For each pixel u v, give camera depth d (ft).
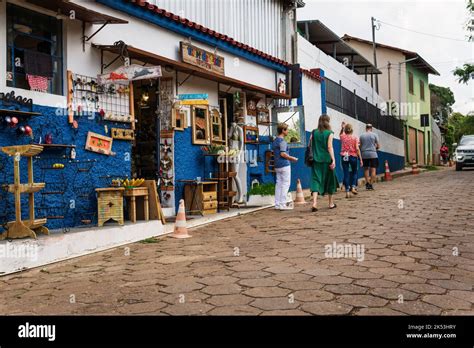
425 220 24.30
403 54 99.55
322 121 30.40
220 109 34.63
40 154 19.74
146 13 25.70
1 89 18.21
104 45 23.04
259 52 37.88
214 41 32.17
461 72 70.44
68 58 21.13
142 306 12.29
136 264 17.43
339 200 36.52
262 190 34.47
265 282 13.84
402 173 77.15
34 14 19.97
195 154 30.40
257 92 37.81
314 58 50.39
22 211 18.95
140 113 29.32
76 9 19.89
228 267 15.96
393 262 15.74
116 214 21.71
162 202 28.45
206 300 12.46
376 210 28.94
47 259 17.99
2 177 18.25
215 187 30.22
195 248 19.95
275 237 21.53
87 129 21.86
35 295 14.08
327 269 15.06
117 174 23.48
